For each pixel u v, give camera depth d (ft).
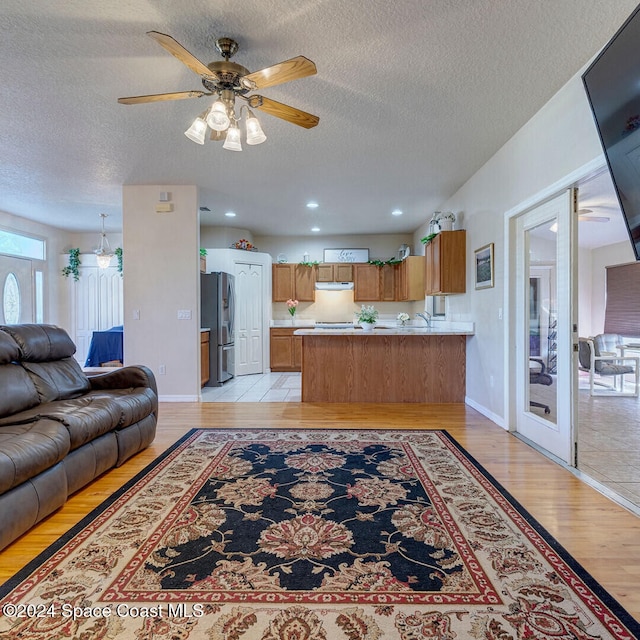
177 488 7.91
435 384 15.83
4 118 9.88
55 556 5.71
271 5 6.24
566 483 8.11
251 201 17.61
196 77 8.20
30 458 6.10
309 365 15.89
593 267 23.93
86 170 13.64
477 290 14.10
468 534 6.24
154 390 10.82
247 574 5.31
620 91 6.02
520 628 4.38
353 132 10.73
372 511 6.99
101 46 7.21
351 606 4.73
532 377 10.94
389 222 21.81
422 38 7.02
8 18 6.46
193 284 15.49
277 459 9.48
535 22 6.62
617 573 5.30
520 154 10.67
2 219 19.33
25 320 20.92
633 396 16.93
